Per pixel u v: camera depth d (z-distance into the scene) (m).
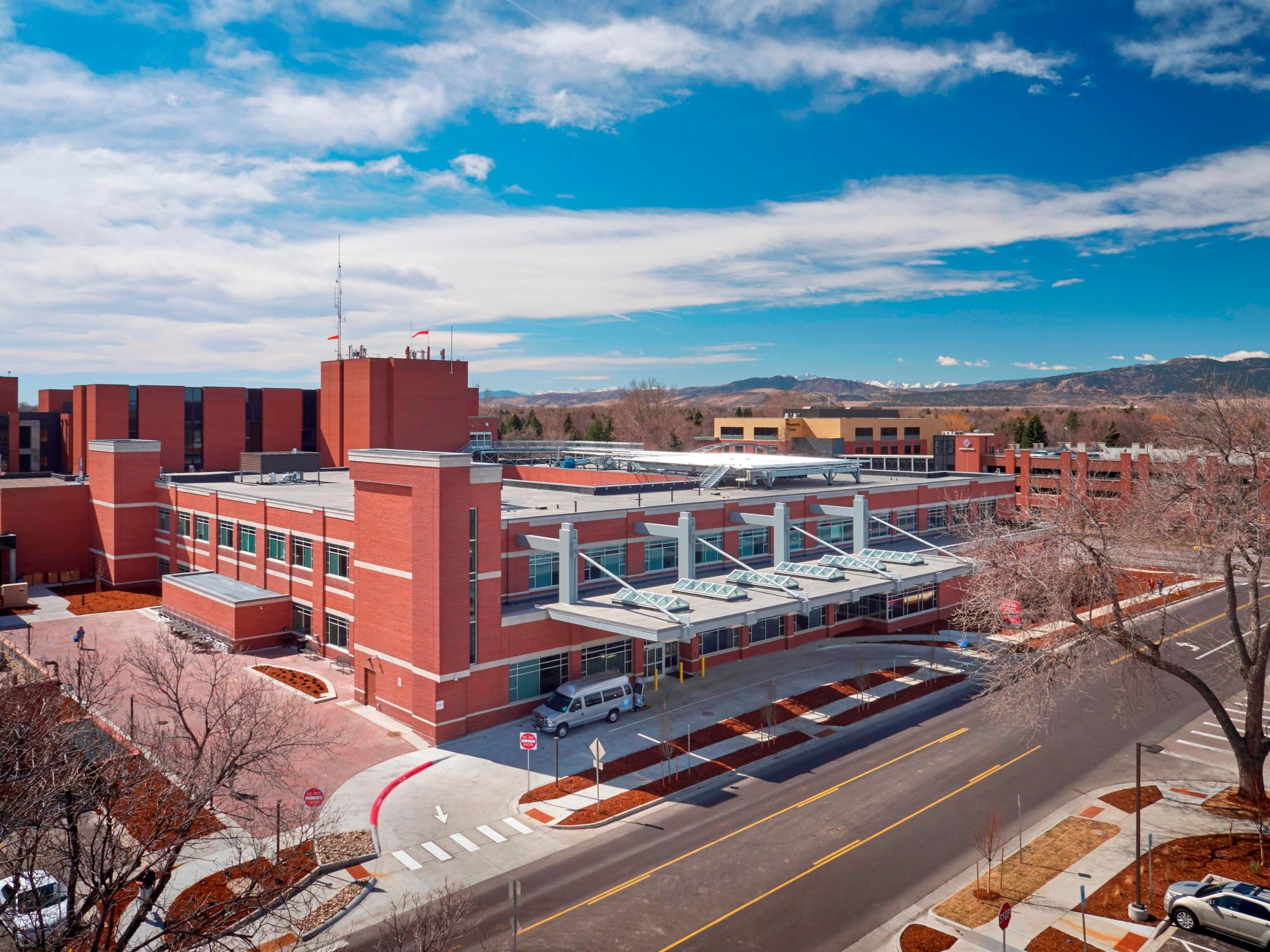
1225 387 33.75
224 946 20.59
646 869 27.50
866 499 58.88
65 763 20.41
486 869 27.59
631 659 47.62
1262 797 31.28
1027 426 145.88
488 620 40.84
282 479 73.38
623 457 77.38
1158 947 23.05
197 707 38.84
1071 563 33.34
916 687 46.72
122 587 71.25
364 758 37.09
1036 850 28.39
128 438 93.19
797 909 25.02
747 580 48.56
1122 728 40.38
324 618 51.62
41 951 16.77
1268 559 30.78
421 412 93.06
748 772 35.56
